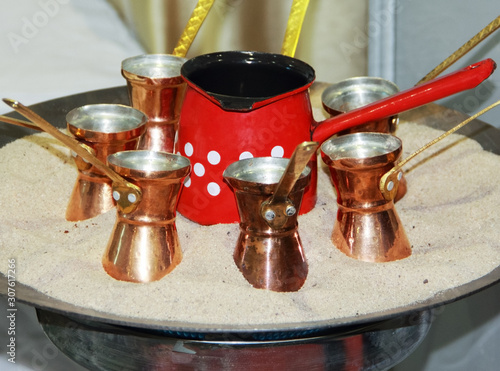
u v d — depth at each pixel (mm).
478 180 892
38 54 1251
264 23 1273
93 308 642
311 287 686
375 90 914
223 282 669
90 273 690
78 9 1246
